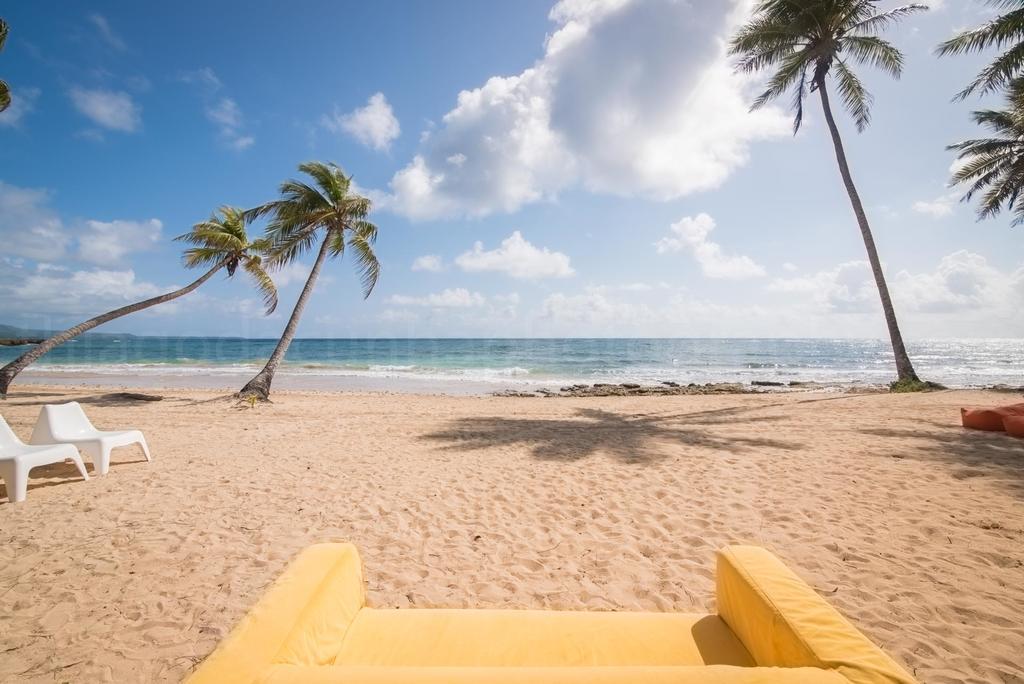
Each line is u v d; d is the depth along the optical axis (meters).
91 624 2.65
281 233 14.13
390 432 8.46
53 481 5.30
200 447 7.13
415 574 3.30
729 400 14.32
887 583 3.12
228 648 1.14
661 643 1.76
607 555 3.60
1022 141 17.98
